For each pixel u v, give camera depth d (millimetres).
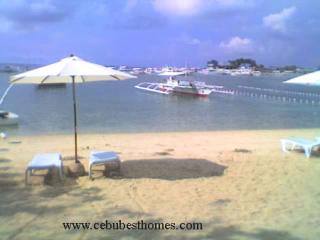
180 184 7922
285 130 22562
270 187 7750
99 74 7461
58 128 23047
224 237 5305
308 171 9086
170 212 6285
